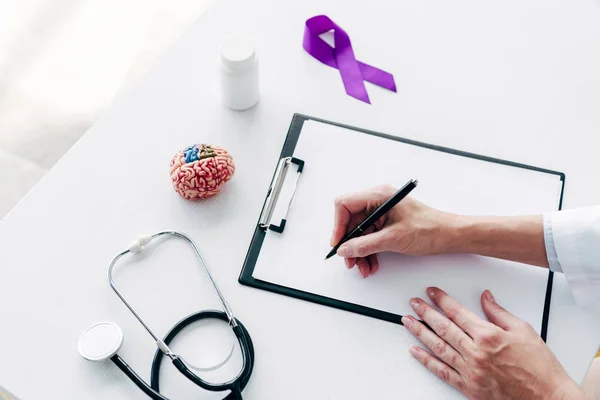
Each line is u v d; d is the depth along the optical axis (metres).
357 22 1.07
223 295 0.76
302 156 0.88
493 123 0.95
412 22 1.08
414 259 0.80
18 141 1.72
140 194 0.84
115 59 1.90
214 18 1.05
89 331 0.71
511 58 1.04
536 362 0.70
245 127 0.92
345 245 0.77
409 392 0.70
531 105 0.98
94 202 0.83
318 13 1.08
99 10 1.98
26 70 1.85
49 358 0.71
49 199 0.83
